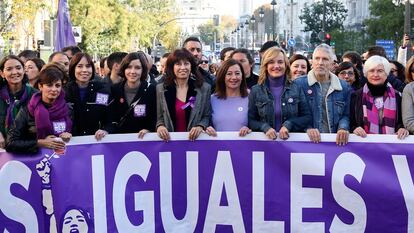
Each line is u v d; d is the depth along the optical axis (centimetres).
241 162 512
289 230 510
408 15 2491
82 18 3416
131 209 510
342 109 545
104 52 3894
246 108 544
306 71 682
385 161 500
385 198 501
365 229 505
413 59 567
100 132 507
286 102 534
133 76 541
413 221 499
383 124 526
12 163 496
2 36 1966
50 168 499
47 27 1614
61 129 503
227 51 795
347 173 504
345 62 715
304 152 506
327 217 507
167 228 514
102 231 506
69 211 502
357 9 7350
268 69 536
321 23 5112
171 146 513
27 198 498
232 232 514
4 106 533
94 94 563
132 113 545
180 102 537
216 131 528
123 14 3969
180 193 516
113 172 509
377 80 522
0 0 1997
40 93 500
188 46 754
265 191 511
